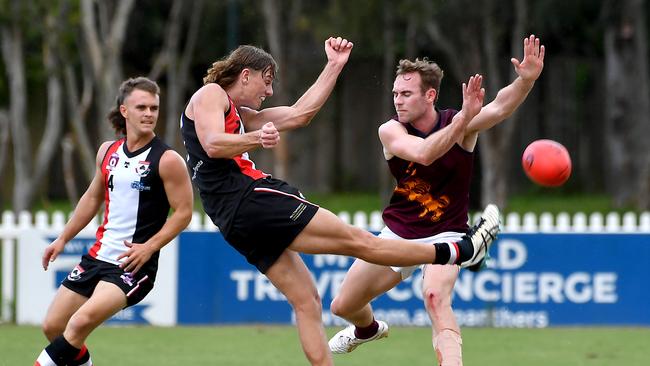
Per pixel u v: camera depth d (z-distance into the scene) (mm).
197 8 75500
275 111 23406
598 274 37562
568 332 36438
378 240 21953
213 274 37750
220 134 21203
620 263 37594
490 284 37625
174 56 75062
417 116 23219
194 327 37406
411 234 23766
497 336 35562
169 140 75875
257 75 22531
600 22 86312
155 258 23531
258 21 80250
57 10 65000
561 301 37625
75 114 69000
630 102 87500
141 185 23031
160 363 30188
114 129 23766
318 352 22203
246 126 23375
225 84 22531
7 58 69250
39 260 37625
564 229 39656
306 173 105375
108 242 23297
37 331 36031
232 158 22047
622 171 89938
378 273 24188
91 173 69188
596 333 36219
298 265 22422
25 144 71188
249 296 37812
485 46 78688
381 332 26359
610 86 88438
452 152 23266
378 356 31500
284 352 32156
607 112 99875
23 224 38812
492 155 76688
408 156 22219
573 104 105875
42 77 72250
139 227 23219
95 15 72938
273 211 21703
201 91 22031
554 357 31500
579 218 40312
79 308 23359
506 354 32031
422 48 85750
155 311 37688
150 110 23062
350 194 102438
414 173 23562
